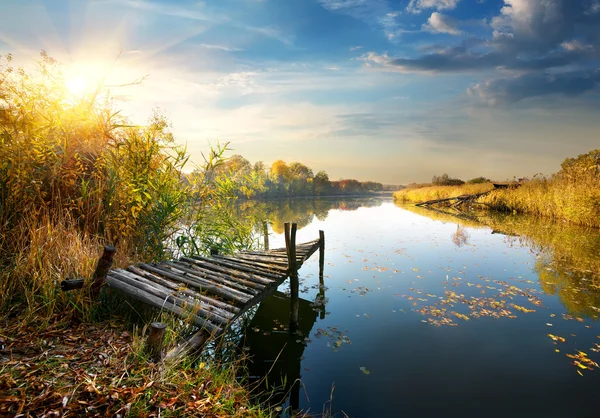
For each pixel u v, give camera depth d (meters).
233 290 4.89
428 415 3.57
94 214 5.62
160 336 3.12
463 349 4.98
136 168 6.36
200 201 7.95
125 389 2.59
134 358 3.08
